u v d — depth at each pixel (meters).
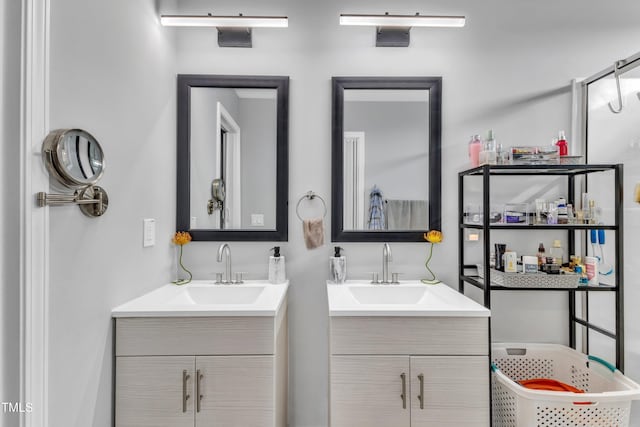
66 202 1.04
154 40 1.68
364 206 1.93
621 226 1.57
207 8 1.97
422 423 1.38
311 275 1.93
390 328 1.38
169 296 1.57
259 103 1.93
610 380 1.58
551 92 1.96
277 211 1.92
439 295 1.65
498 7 1.97
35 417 0.96
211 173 1.93
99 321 1.25
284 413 1.79
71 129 1.06
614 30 1.96
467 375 1.38
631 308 1.73
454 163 1.95
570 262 1.80
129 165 1.45
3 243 0.92
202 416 1.33
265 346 1.34
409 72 1.96
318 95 1.95
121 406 1.32
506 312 1.93
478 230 1.93
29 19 0.95
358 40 1.96
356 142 1.93
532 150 1.67
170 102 1.85
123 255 1.41
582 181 1.90
